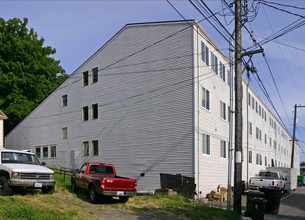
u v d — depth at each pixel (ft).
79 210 36.22
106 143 79.56
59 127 97.09
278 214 48.42
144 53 74.18
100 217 33.88
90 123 85.76
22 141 112.37
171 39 69.41
